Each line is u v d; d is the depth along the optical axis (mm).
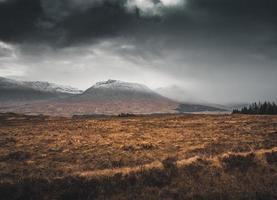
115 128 58750
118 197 17000
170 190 18109
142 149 34781
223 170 21844
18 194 16703
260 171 21984
